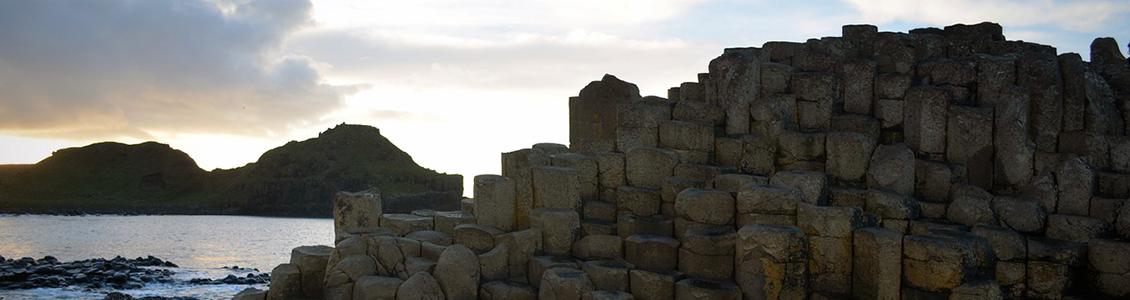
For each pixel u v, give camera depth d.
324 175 93.19
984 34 27.52
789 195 20.83
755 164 24.39
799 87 25.50
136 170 109.69
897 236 19.34
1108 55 27.88
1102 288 20.17
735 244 20.80
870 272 19.52
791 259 19.89
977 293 18.28
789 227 20.30
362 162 94.06
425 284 20.98
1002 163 23.66
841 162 23.72
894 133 25.05
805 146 24.09
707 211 21.83
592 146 27.55
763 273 19.89
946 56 27.12
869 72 25.47
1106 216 21.55
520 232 22.86
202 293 28.47
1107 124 24.12
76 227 69.12
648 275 20.88
